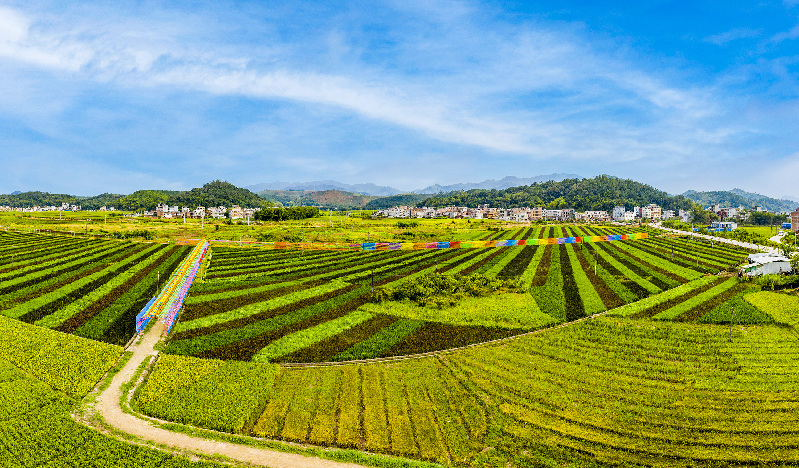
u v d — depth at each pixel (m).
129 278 80.81
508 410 35.22
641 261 111.06
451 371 42.50
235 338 50.03
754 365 43.81
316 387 38.66
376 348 47.97
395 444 30.88
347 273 90.00
